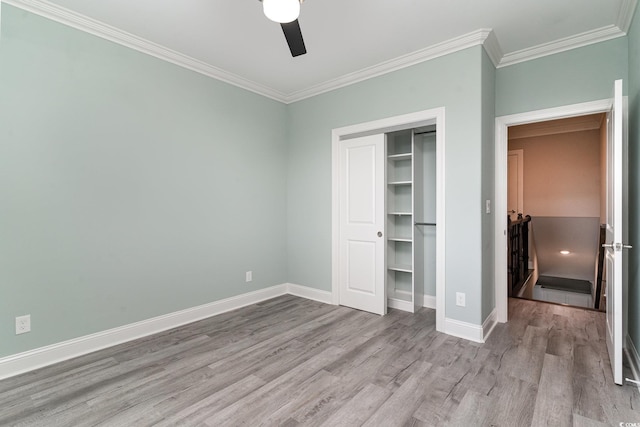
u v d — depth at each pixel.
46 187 2.38
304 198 4.18
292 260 4.33
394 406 1.88
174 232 3.15
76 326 2.53
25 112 2.29
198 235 3.35
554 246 6.25
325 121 3.94
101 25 2.60
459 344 2.72
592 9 2.40
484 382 2.13
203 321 3.30
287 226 4.38
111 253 2.72
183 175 3.22
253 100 3.91
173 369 2.32
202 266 3.39
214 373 2.27
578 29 2.67
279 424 1.73
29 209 2.31
